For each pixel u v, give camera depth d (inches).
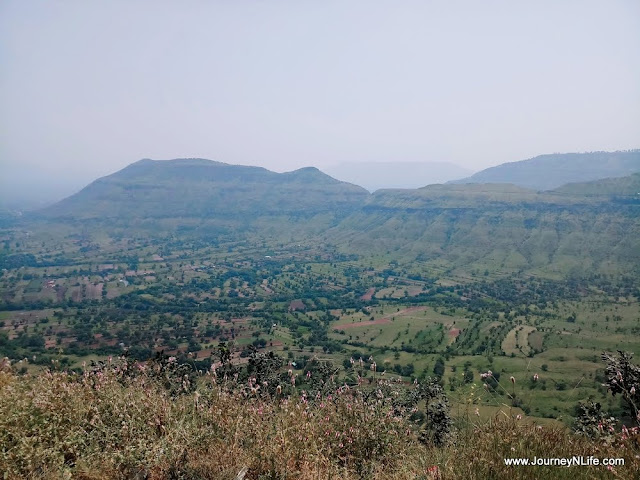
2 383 307.6
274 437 259.4
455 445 275.3
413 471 241.9
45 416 259.0
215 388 343.3
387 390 412.2
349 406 337.7
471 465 225.9
